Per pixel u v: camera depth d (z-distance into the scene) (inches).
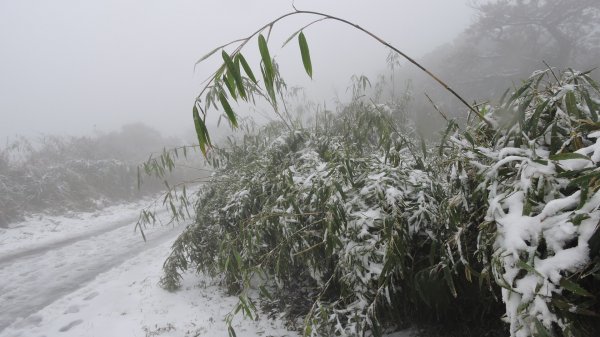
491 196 66.2
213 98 71.7
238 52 51.8
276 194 142.6
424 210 95.1
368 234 99.8
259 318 153.8
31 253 328.2
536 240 53.6
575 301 55.9
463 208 81.9
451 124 86.4
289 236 123.4
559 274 50.1
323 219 111.1
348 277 104.1
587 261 48.8
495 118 80.4
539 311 51.3
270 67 51.3
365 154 172.9
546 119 73.1
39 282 253.4
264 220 132.6
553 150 66.6
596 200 49.1
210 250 193.8
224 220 173.0
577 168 56.4
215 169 220.2
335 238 101.5
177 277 207.9
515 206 60.2
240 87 51.2
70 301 214.5
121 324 172.2
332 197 106.0
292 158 166.7
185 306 180.5
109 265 279.9
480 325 105.5
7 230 395.9
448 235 91.2
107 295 214.5
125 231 394.9
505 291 57.9
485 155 71.7
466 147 78.4
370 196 106.4
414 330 119.6
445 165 90.4
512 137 74.0
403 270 96.0
